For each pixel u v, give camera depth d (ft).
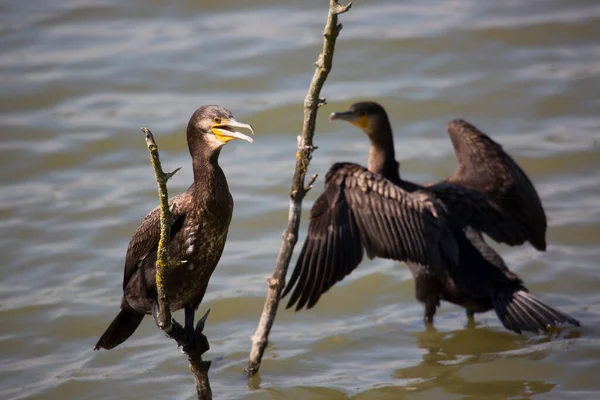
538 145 53.93
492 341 38.47
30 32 66.28
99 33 66.33
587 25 65.67
